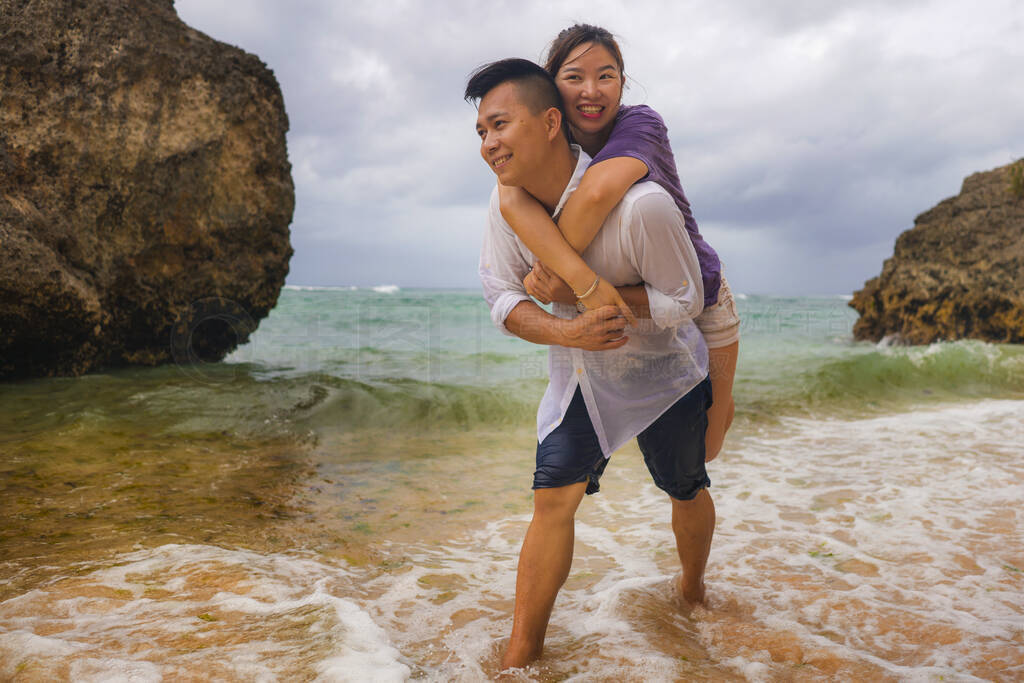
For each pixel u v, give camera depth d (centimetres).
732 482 399
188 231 751
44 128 635
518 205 181
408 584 249
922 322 1334
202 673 169
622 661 187
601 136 197
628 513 344
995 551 282
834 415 629
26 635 189
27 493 340
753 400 673
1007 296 1198
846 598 237
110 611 212
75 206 662
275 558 268
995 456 447
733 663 189
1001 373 783
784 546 292
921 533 304
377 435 518
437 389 633
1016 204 1302
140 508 324
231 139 770
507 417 575
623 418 193
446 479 400
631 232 173
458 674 179
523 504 353
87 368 706
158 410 543
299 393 607
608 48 191
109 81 671
